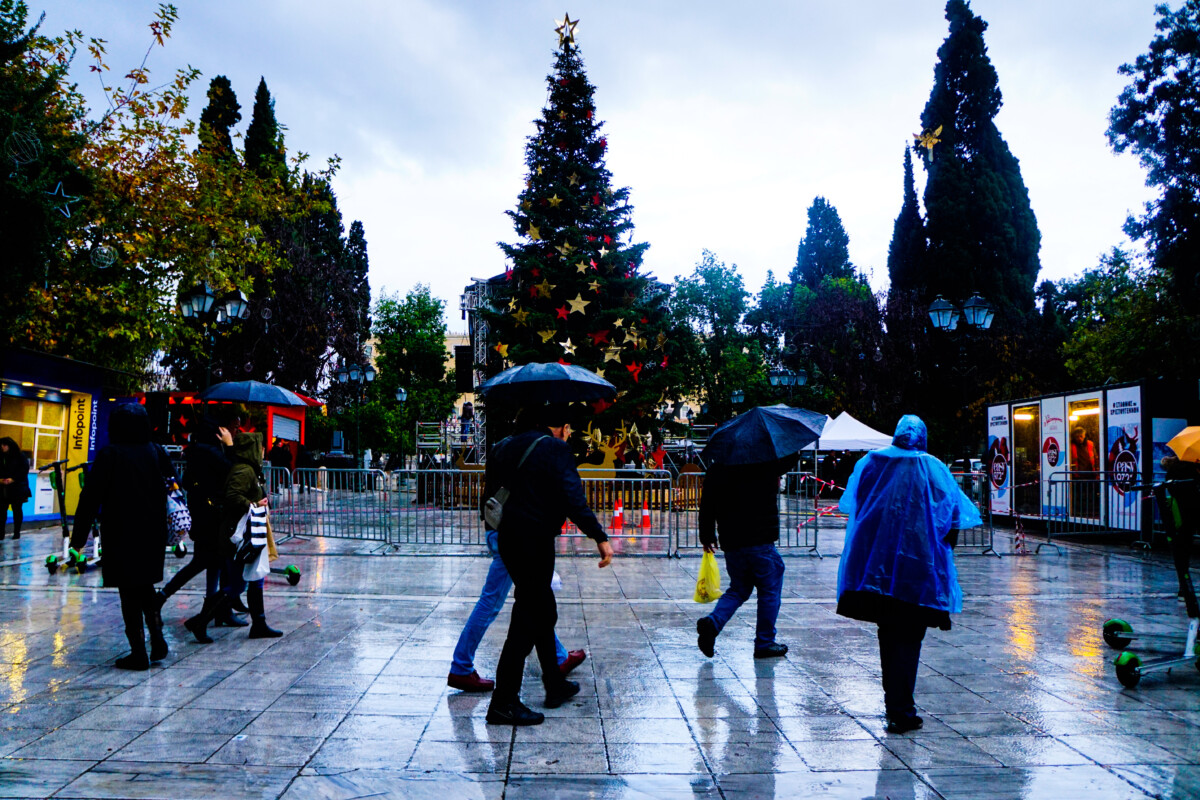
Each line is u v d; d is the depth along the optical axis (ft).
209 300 48.08
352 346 121.39
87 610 23.07
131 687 15.61
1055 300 134.21
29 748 12.23
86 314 51.03
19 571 30.40
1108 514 44.65
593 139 70.64
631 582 29.81
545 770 11.59
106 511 16.76
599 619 22.97
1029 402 52.95
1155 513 41.81
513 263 71.20
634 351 64.85
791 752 12.42
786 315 134.62
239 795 10.58
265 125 123.34
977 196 116.37
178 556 34.53
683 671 17.28
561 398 32.65
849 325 111.04
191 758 11.89
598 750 12.43
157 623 17.62
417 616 22.89
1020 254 119.96
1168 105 60.80
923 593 13.16
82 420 51.31
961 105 122.93
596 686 16.07
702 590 18.53
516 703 13.73
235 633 20.61
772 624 18.51
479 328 93.61
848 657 18.57
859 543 13.93
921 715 14.32
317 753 12.16
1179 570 17.63
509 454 14.26
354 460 108.27
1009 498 54.90
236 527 19.42
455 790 10.85
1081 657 18.69
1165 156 61.05
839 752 12.44
